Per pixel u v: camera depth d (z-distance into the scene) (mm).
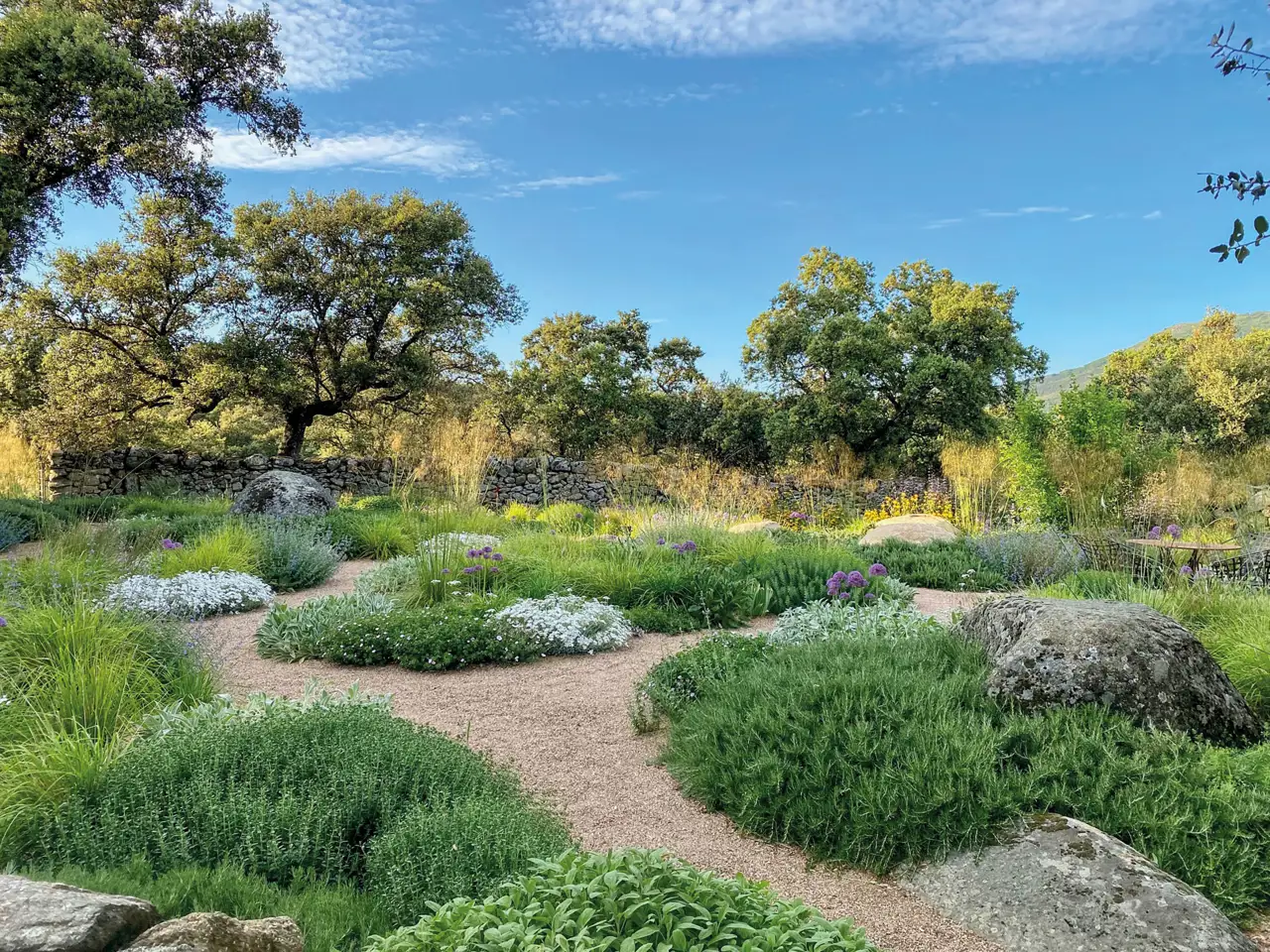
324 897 2576
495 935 1925
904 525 12430
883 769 3492
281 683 5789
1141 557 8461
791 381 25906
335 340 21906
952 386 23016
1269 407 26688
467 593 7906
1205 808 3221
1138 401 30094
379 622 6703
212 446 28688
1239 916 2910
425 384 22188
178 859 2795
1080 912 2754
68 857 2805
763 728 3996
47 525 9305
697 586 8062
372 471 20500
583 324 32812
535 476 20156
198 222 18375
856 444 24875
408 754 3539
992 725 3826
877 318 25750
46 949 1674
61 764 3271
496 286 23969
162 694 4578
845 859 3361
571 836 3420
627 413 30969
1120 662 3873
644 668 6250
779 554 9320
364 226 21719
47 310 19156
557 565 8836
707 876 2270
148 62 16453
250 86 17531
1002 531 11945
